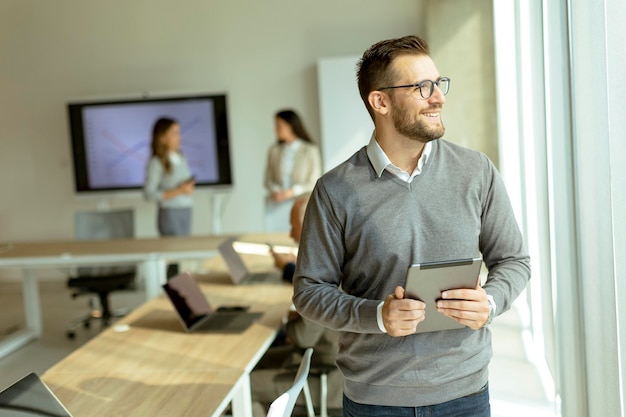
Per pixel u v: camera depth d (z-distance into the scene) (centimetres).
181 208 728
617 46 239
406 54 199
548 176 393
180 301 355
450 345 204
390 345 205
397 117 200
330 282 214
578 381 316
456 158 209
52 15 848
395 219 204
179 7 831
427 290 190
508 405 431
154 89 844
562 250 337
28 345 624
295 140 703
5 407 200
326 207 210
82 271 666
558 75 330
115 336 349
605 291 266
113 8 841
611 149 250
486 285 204
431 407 207
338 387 354
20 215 878
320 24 812
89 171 846
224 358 308
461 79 724
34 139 866
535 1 396
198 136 829
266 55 824
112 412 252
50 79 856
